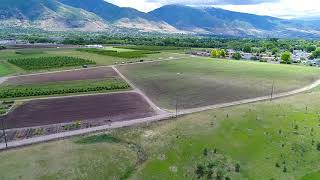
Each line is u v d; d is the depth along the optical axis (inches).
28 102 3762.3
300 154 2410.2
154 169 2198.6
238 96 4133.9
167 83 4859.7
